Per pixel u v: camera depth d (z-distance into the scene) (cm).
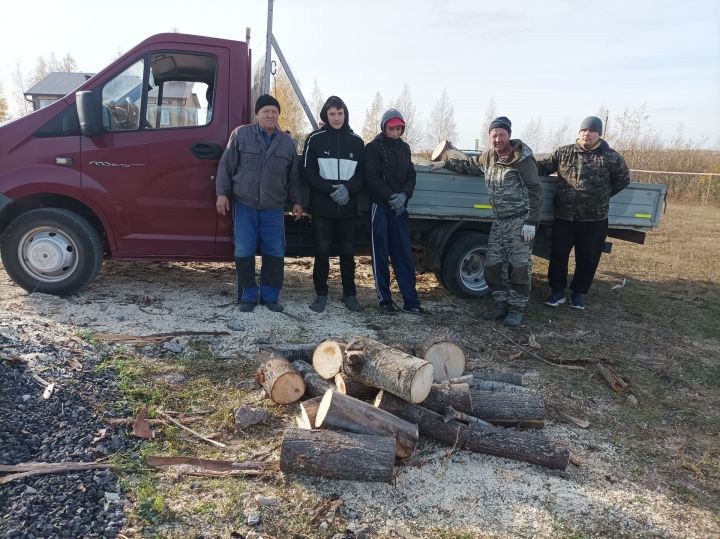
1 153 473
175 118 506
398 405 325
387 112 508
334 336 479
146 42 494
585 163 577
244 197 484
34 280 495
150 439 311
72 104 484
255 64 591
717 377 472
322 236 518
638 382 450
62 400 326
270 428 335
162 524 249
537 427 349
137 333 444
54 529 235
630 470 323
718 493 307
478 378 376
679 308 672
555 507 282
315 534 250
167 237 514
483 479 300
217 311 511
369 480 286
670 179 2122
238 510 261
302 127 650
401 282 557
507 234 533
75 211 511
